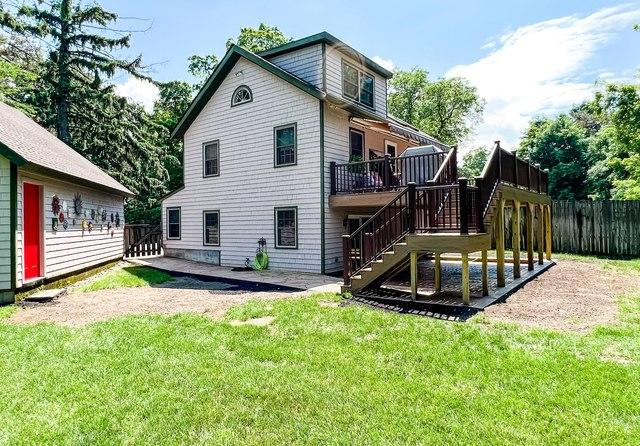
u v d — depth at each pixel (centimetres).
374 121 1319
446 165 850
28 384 384
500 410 321
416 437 289
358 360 431
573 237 1531
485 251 723
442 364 414
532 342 473
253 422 316
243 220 1367
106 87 2197
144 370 415
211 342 499
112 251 1365
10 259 753
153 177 2759
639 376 372
